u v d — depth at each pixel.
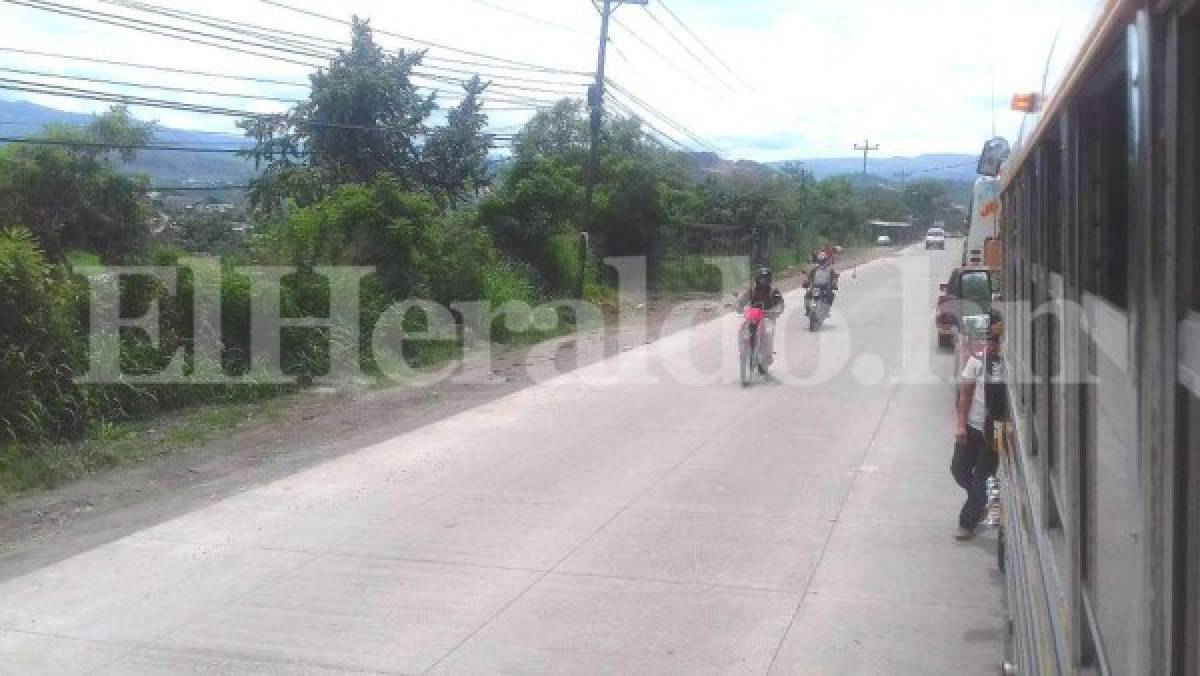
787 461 10.35
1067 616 2.52
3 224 17.20
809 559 7.31
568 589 6.75
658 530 8.02
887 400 13.82
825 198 70.50
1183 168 1.55
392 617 6.31
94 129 24.34
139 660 5.75
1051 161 3.25
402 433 12.15
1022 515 4.13
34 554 7.82
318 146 24.55
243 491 9.55
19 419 11.02
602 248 32.81
